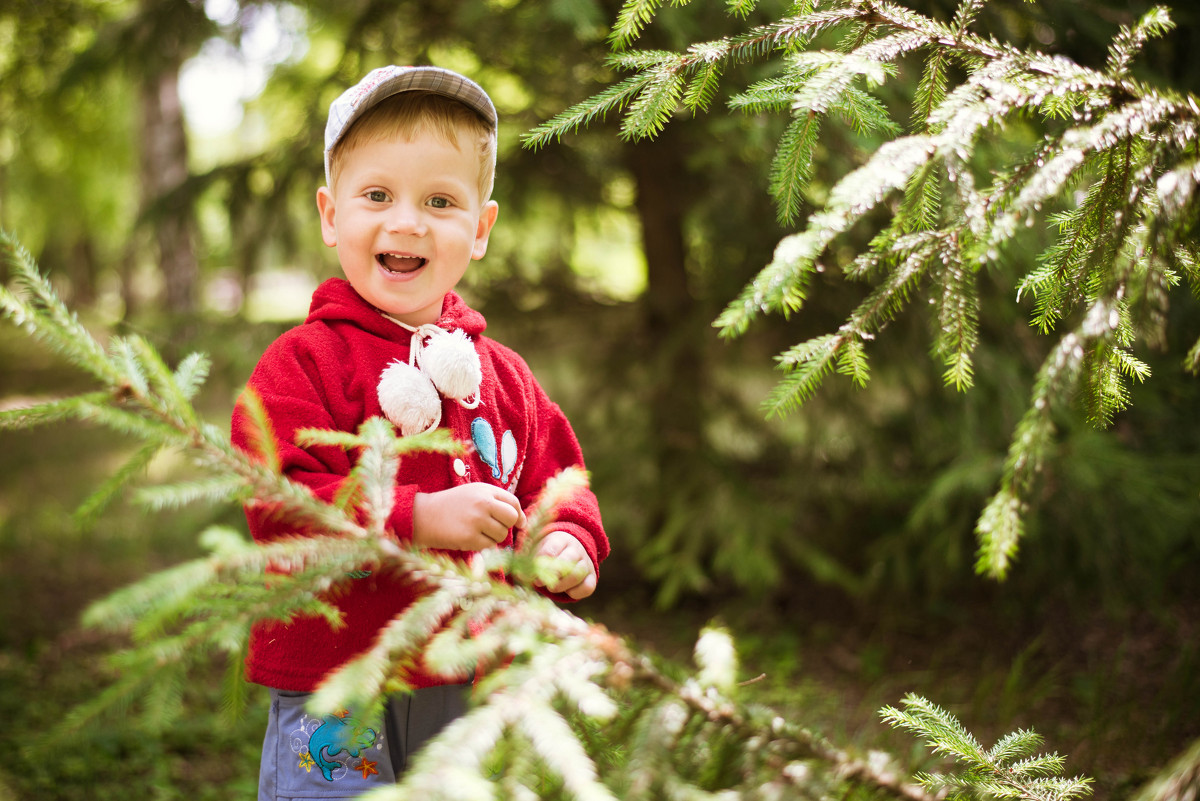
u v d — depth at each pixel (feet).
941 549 13.07
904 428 13.93
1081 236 3.91
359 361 4.79
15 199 37.01
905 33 3.93
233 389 12.92
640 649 2.97
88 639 13.79
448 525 4.00
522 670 2.70
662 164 14.11
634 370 14.80
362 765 4.43
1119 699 9.77
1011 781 3.86
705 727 2.87
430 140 4.88
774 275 3.09
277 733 4.58
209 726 10.80
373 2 12.51
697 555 13.17
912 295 12.10
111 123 31.50
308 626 4.45
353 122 4.91
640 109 4.22
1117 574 11.82
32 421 2.78
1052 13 9.59
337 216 4.98
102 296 45.78
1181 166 3.24
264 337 13.30
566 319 15.46
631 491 13.93
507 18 11.41
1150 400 11.03
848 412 14.10
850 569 14.47
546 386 15.74
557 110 11.68
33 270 2.90
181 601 2.49
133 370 2.91
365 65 12.42
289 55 14.60
